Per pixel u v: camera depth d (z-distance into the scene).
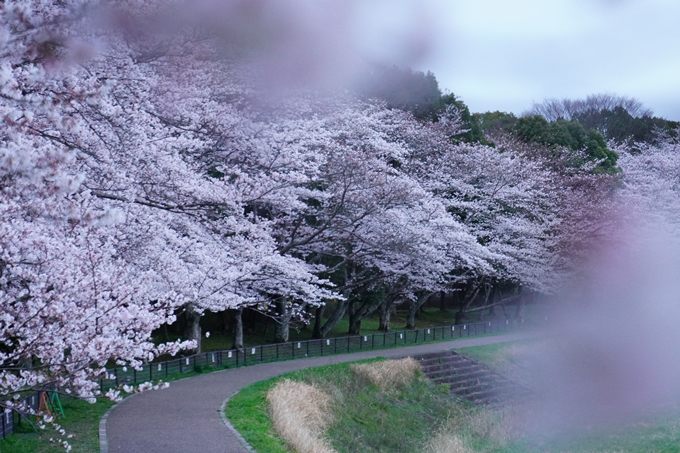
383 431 20.70
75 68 9.88
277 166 21.27
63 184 6.67
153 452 11.89
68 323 8.83
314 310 40.72
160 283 14.13
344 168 23.75
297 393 18.91
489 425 23.86
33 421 13.10
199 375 21.59
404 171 33.34
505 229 37.66
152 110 15.35
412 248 26.38
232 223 15.79
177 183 13.84
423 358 30.41
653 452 20.62
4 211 8.58
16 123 6.78
